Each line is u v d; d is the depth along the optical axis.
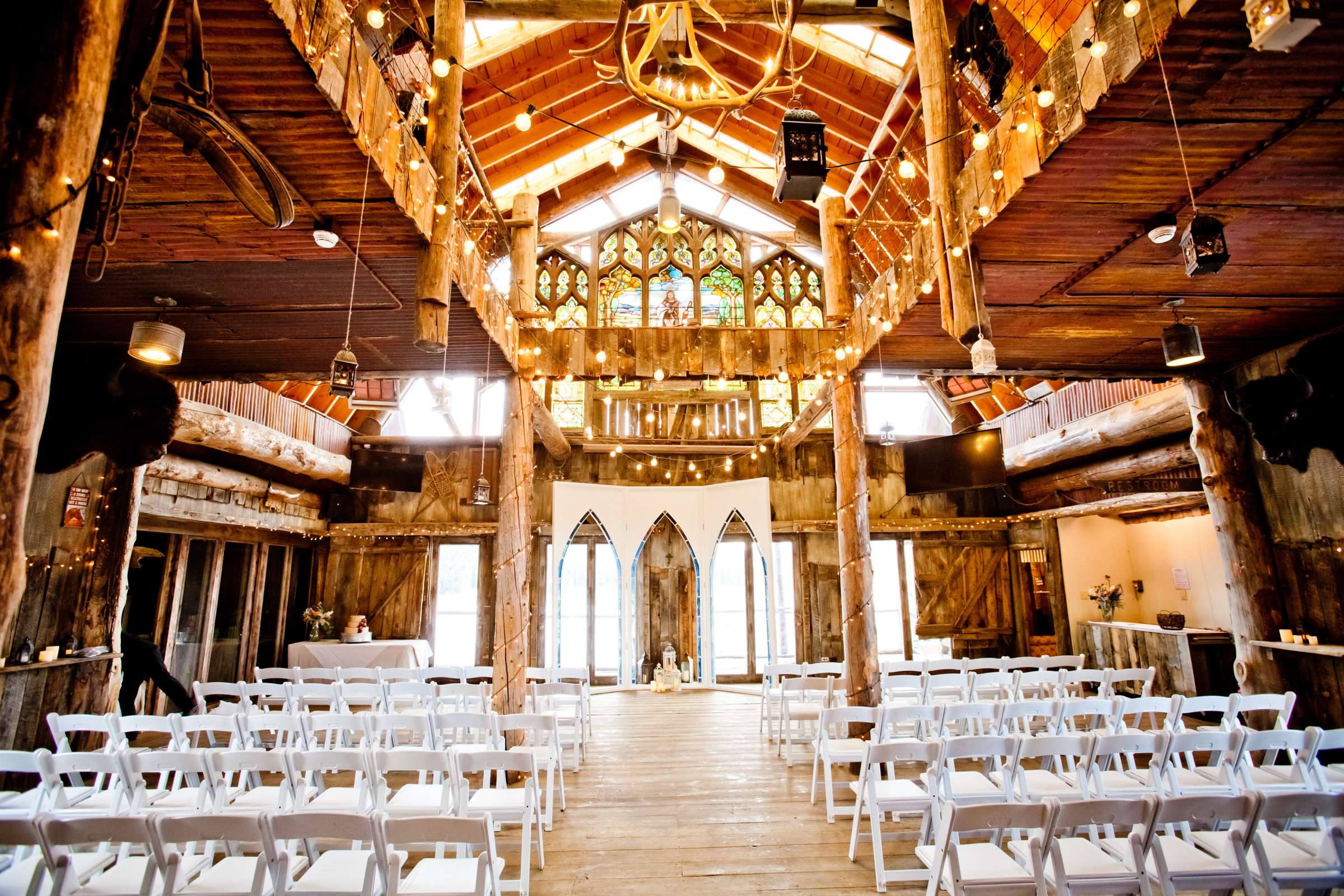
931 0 4.02
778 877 3.57
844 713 4.39
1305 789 3.45
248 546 8.84
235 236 3.57
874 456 10.97
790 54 2.78
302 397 9.16
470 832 2.39
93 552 5.82
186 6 2.03
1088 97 2.66
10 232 1.54
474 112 8.42
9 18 1.63
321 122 2.65
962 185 3.74
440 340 3.68
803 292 11.57
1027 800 3.44
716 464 11.12
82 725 3.99
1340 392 4.71
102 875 2.71
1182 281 4.30
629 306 11.34
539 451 10.88
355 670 6.35
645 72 8.93
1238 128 2.77
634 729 7.25
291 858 3.28
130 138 1.91
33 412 1.56
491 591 10.43
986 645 10.48
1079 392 8.22
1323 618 5.32
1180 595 9.22
